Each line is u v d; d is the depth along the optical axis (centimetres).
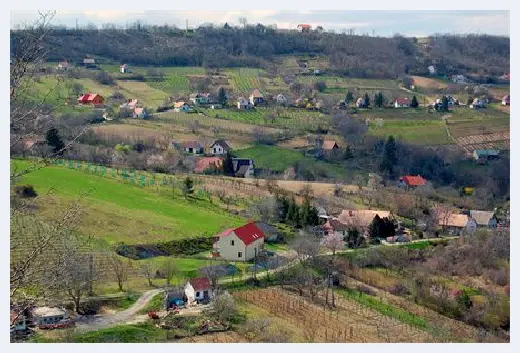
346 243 18375
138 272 14512
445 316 13662
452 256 17412
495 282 15675
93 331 11119
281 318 12494
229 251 16388
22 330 10825
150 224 17500
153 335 11162
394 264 16938
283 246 18012
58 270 5525
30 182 17650
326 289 14700
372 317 13125
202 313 12344
